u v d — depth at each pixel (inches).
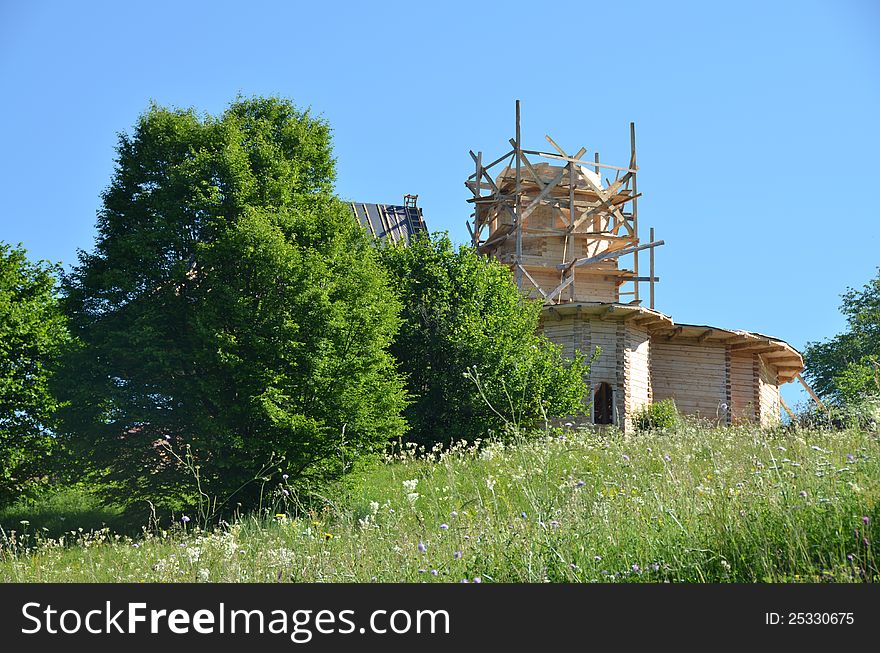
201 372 885.8
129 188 973.8
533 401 1182.9
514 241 1782.7
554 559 295.9
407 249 1339.8
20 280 1289.4
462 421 1179.3
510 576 294.2
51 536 847.1
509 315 1290.6
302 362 869.8
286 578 327.3
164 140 975.0
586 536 313.1
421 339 1226.6
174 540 508.4
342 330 894.4
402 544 339.9
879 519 292.7
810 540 293.1
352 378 880.9
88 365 883.4
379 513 486.0
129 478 872.3
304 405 868.0
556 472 549.0
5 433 1114.1
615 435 767.1
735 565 287.7
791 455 475.8
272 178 994.1
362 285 959.6
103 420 856.3
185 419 877.8
